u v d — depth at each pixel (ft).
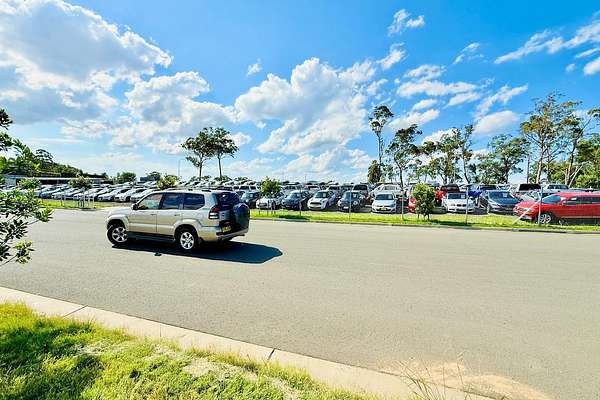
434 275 19.57
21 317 11.62
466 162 163.43
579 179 141.18
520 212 49.08
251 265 21.71
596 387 8.75
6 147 9.54
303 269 20.77
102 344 9.87
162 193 26.71
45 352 9.20
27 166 9.95
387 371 9.50
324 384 8.22
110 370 8.42
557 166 174.19
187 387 7.83
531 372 9.47
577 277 19.25
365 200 89.25
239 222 26.55
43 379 7.97
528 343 11.19
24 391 7.54
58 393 7.51
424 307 14.46
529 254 25.90
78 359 8.87
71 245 28.27
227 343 10.85
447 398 8.12
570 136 132.16
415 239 33.40
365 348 10.84
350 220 51.16
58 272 19.67
